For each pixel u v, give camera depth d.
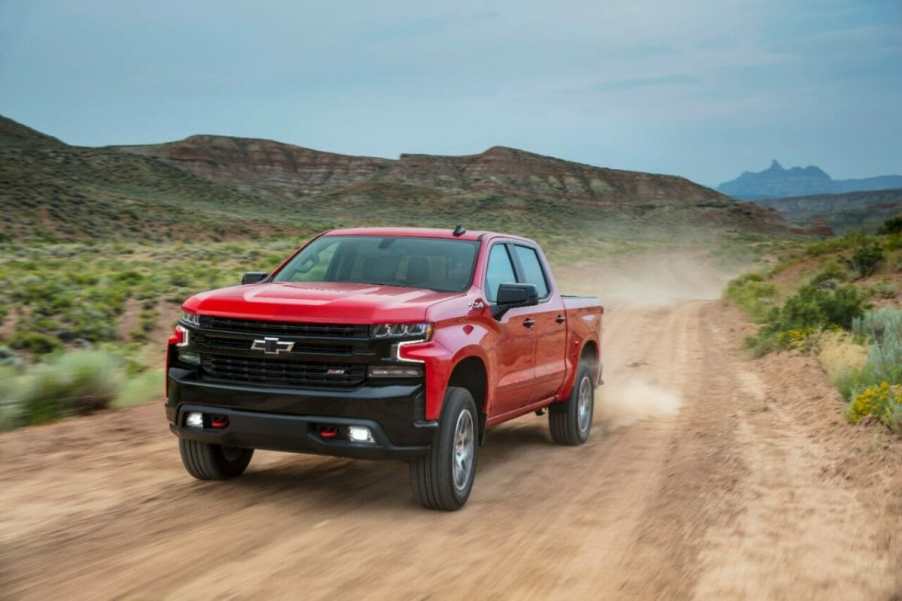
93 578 4.57
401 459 6.02
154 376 12.54
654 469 8.04
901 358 11.96
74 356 11.24
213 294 6.45
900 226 45.94
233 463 7.04
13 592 4.34
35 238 76.12
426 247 7.35
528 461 8.37
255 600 4.34
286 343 5.94
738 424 10.53
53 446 8.30
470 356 6.50
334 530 5.70
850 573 5.07
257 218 123.19
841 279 33.66
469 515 6.27
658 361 17.67
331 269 7.23
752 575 5.01
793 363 15.84
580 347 9.18
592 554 5.37
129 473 7.22
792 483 7.39
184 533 5.47
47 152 157.12
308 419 5.84
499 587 4.70
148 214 100.50
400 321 5.97
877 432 8.70
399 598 4.46
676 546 5.57
